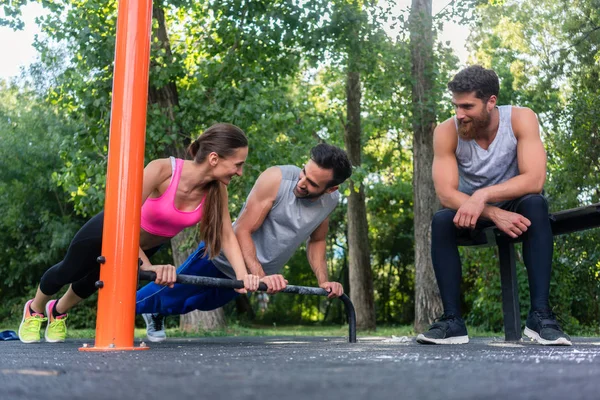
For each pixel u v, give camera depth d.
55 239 14.95
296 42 8.94
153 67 7.68
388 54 9.09
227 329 8.21
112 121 2.06
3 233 16.11
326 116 12.32
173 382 0.87
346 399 0.67
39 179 15.47
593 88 11.73
